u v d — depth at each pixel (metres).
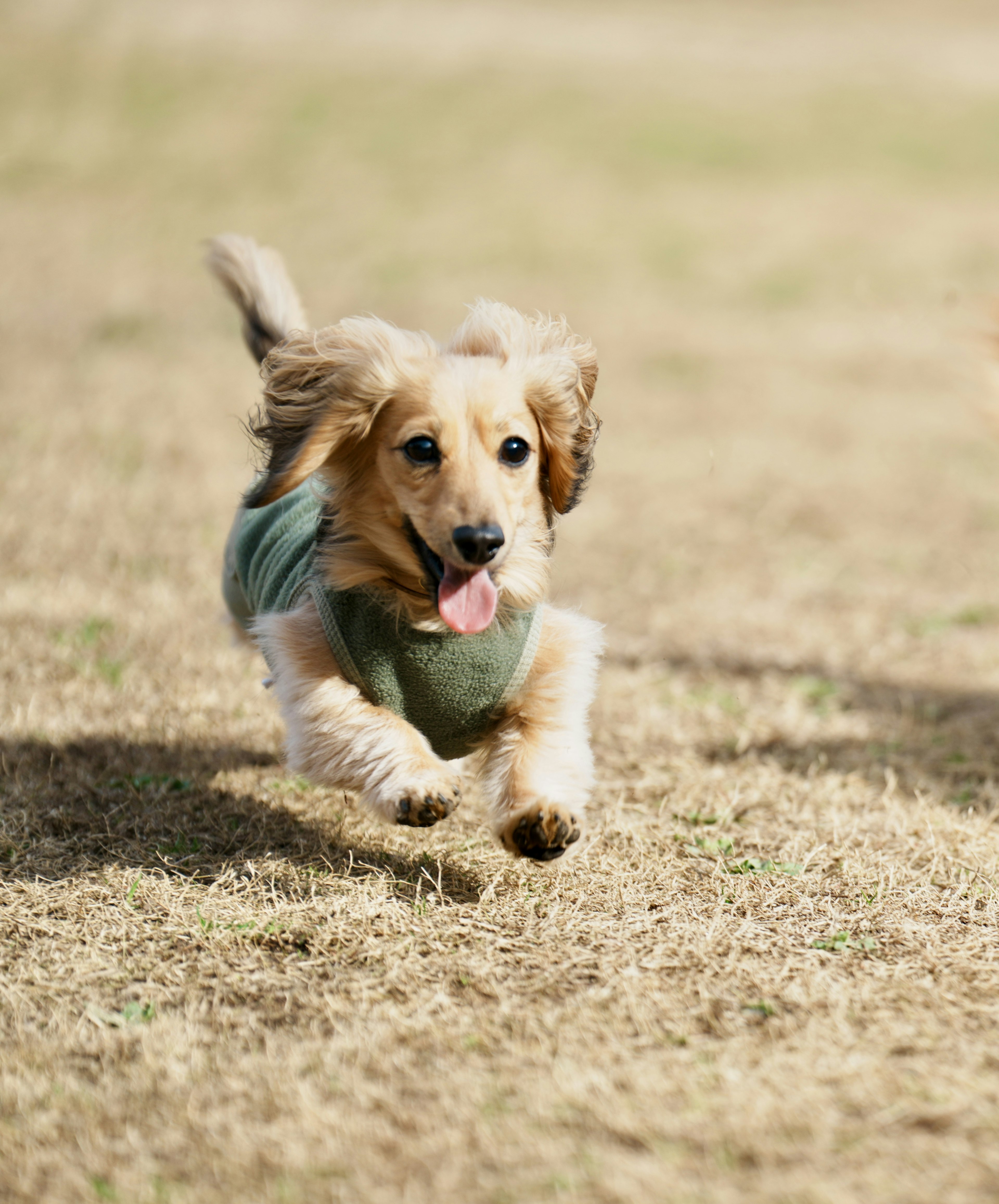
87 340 16.91
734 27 50.69
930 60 44.72
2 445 11.79
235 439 12.66
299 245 24.11
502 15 49.56
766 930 4.30
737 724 6.70
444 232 25.81
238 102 35.88
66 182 28.17
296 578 4.70
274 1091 3.32
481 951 4.11
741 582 9.51
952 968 4.04
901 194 30.38
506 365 4.32
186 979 3.92
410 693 4.44
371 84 38.53
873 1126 3.18
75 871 4.62
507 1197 2.92
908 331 19.78
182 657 7.04
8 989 3.79
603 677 7.37
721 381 16.81
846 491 12.28
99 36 40.44
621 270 23.56
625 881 4.66
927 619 8.65
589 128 35.53
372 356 4.20
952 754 6.31
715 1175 3.00
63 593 8.05
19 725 5.92
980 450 13.97
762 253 25.16
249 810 5.23
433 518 4.09
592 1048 3.55
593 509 11.45
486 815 5.30
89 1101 3.27
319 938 4.16
